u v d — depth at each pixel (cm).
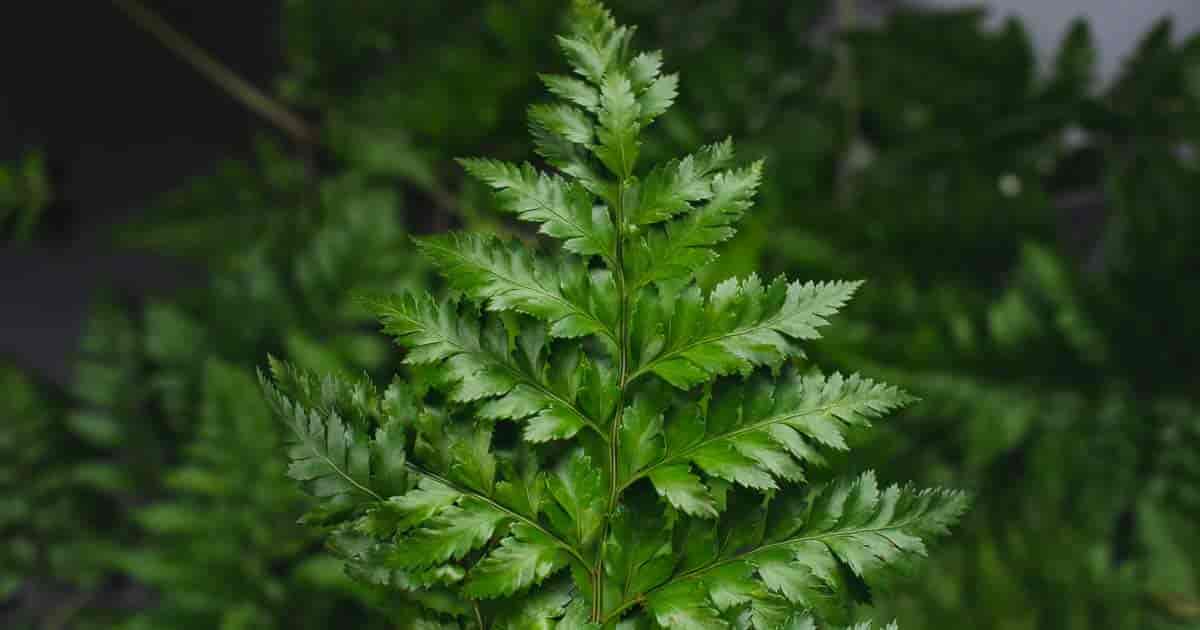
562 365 112
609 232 111
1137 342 299
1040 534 291
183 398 352
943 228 321
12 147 405
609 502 111
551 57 306
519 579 109
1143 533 291
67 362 414
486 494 110
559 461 113
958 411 294
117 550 368
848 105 352
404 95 353
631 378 112
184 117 418
